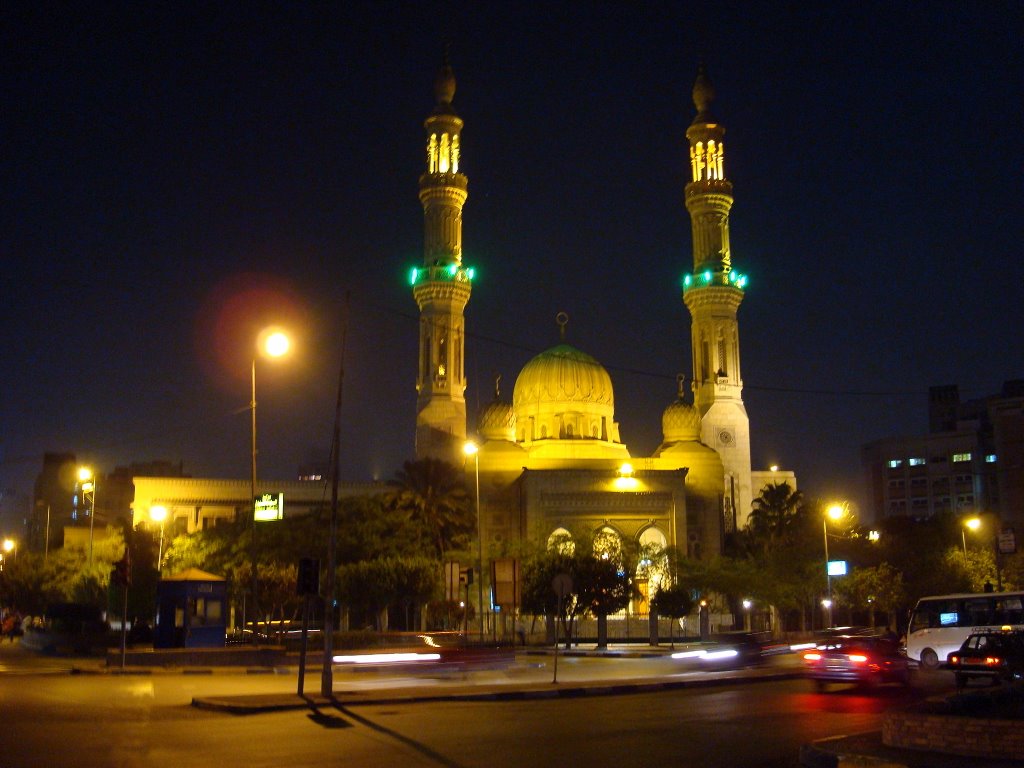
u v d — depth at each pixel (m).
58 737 25.23
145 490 119.06
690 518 113.19
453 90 124.94
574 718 29.97
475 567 85.50
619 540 93.06
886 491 168.50
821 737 25.80
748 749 23.73
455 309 119.75
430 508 98.25
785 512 113.94
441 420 116.00
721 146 129.00
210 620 55.41
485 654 52.75
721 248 125.19
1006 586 99.12
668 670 54.16
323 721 28.70
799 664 57.28
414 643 61.19
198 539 88.19
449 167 122.69
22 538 170.88
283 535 85.12
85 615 76.38
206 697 34.00
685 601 84.31
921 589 96.50
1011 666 38.97
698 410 122.06
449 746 23.92
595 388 121.44
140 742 24.34
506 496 112.12
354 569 78.38
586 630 97.81
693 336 125.56
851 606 100.06
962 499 162.50
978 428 165.25
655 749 23.64
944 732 21.19
